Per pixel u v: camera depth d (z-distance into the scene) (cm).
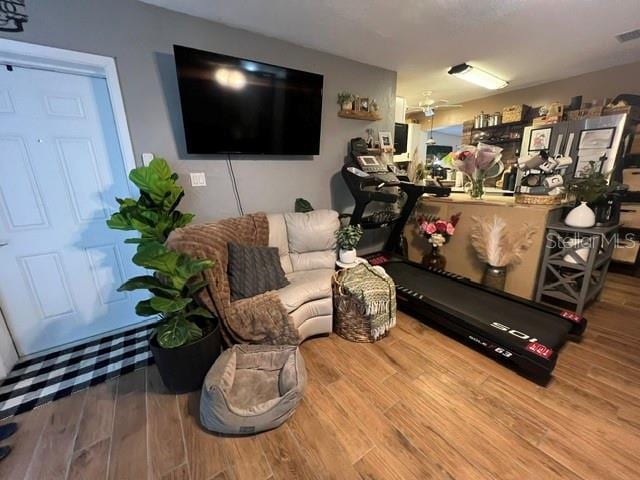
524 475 125
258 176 273
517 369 188
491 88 415
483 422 151
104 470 130
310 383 179
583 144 325
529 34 252
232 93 231
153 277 176
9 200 190
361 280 224
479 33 249
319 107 279
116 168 220
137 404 166
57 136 198
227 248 214
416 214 362
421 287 263
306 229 256
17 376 189
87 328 230
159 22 205
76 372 193
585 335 222
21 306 203
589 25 237
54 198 203
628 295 286
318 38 257
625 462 129
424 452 136
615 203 243
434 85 412
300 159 296
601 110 338
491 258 276
